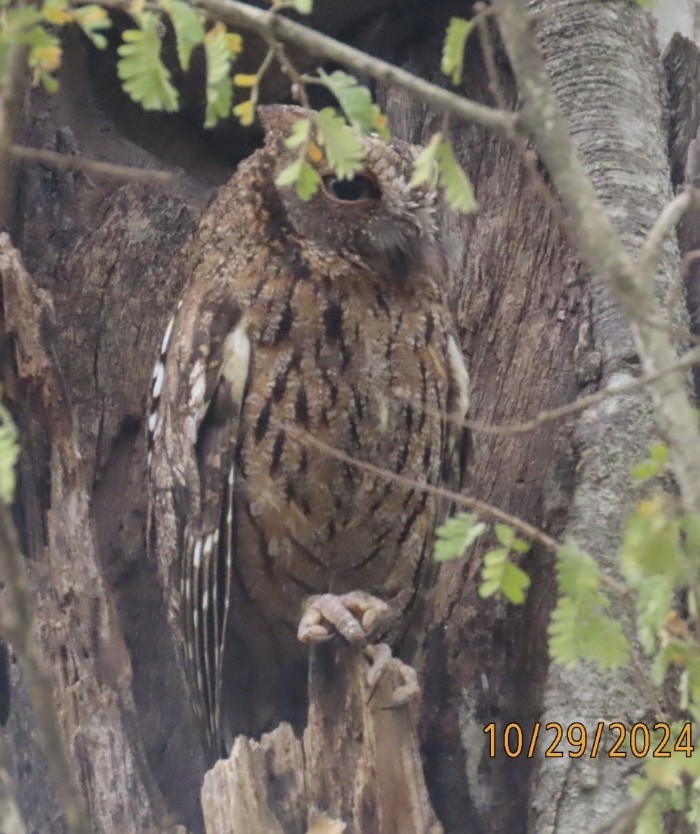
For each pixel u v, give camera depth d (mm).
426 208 8930
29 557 8688
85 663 8523
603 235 4766
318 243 8750
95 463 9992
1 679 8734
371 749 7398
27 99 10008
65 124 10703
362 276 8789
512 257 10203
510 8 5020
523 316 10047
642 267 4727
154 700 9805
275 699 9414
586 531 9094
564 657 4961
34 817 8203
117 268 10203
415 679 7641
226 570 8695
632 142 10305
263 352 8719
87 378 10055
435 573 9188
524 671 9211
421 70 11148
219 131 11922
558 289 10000
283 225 8820
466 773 9148
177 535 8828
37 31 5004
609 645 4969
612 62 10555
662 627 5199
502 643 9305
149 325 10172
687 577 4703
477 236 10352
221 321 8773
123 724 8500
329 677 7676
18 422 8758
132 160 11062
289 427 7758
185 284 9508
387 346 8805
